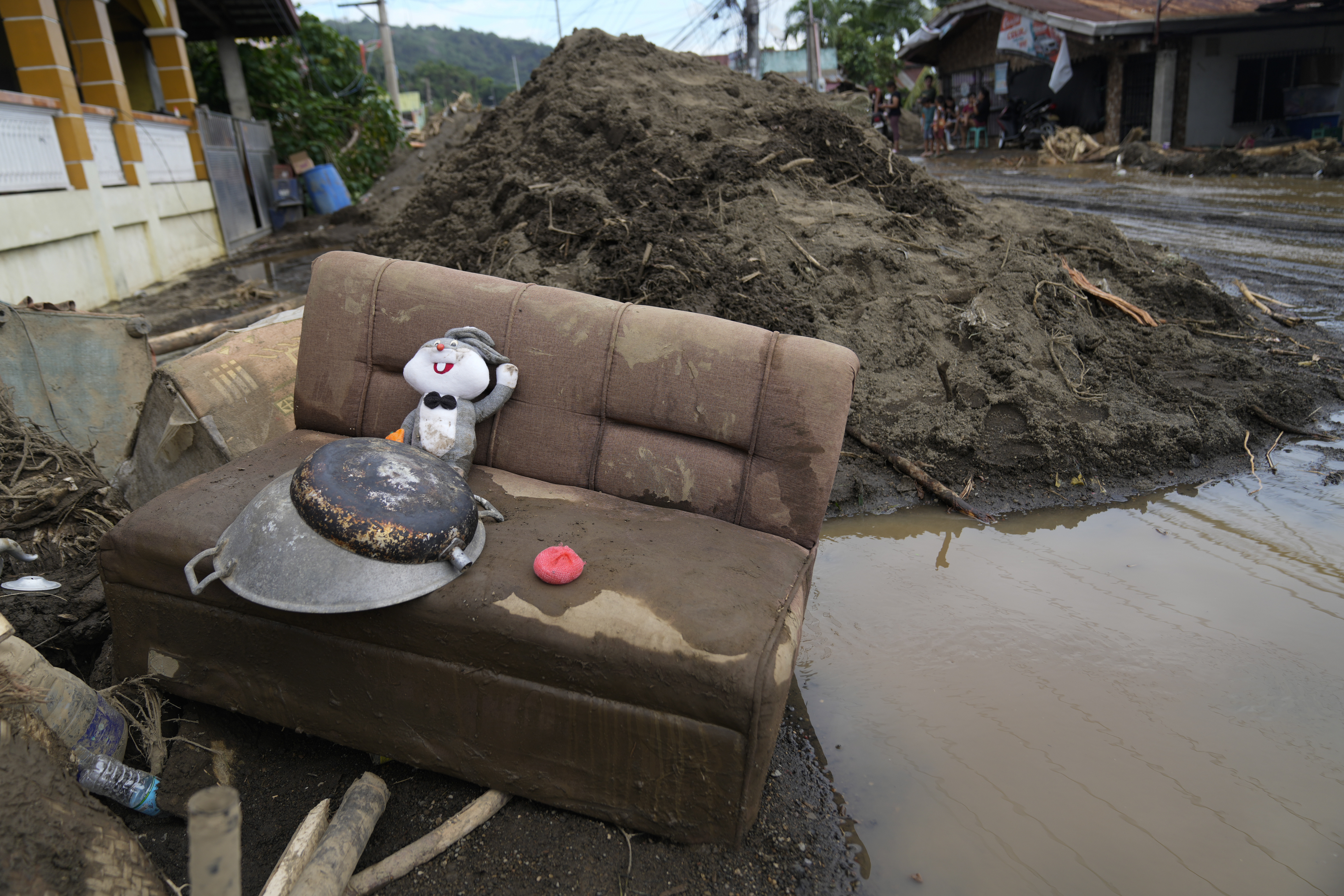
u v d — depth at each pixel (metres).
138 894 1.84
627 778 2.23
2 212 7.21
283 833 2.34
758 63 22.36
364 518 2.20
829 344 2.78
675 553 2.45
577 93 7.48
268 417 3.71
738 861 2.25
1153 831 2.40
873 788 2.56
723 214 6.01
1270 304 7.34
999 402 4.97
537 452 2.97
